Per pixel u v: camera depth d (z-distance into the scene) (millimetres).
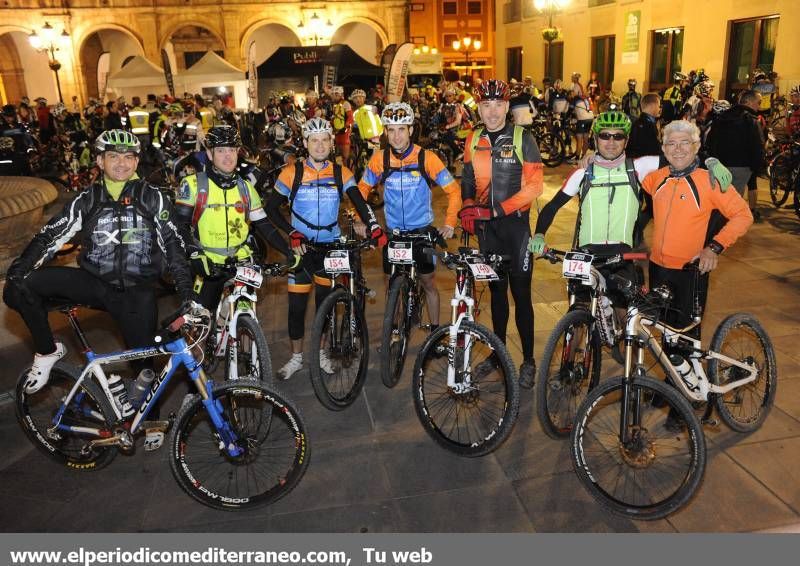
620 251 3205
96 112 16953
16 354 4570
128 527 2834
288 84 21188
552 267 6086
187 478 2846
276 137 8531
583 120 12500
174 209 3133
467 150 3789
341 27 31500
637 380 2777
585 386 3566
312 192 3787
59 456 3262
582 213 3275
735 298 5156
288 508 2910
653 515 2697
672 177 3117
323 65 20859
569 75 22906
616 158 3201
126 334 3150
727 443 3242
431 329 4281
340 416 3650
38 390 3104
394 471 3146
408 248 3648
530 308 3771
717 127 7043
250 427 3338
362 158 11617
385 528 2760
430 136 12320
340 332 3771
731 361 3195
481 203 3664
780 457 3121
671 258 3178
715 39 16031
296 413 2855
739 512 2766
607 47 20859
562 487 2990
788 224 7445
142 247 3035
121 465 3281
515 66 27500
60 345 3084
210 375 4047
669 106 12930
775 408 3535
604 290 3197
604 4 20422
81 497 3049
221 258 3562
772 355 3373
